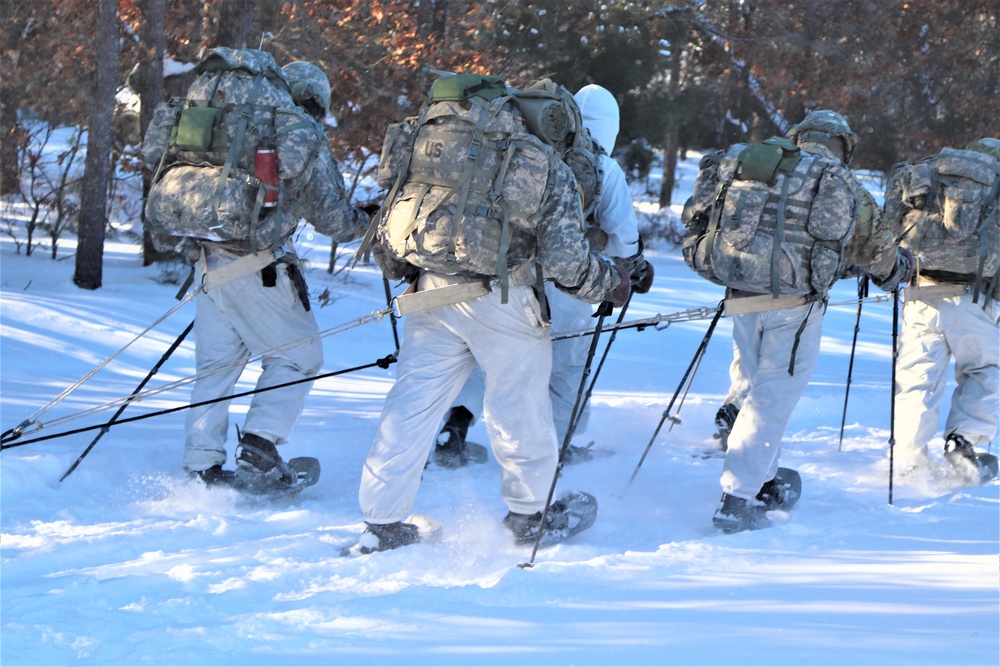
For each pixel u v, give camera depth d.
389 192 7.91
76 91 35.22
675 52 49.16
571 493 8.77
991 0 51.72
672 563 6.78
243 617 5.52
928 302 11.80
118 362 18.34
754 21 51.94
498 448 8.20
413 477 7.91
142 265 29.34
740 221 9.28
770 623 4.75
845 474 11.73
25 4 33.94
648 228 50.28
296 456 11.70
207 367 9.71
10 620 5.55
